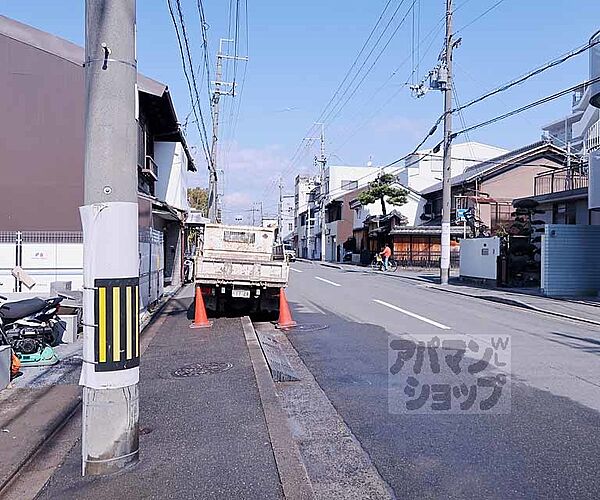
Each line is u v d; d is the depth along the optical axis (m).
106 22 4.05
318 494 3.95
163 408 5.66
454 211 38.56
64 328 9.13
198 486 3.88
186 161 28.73
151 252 13.98
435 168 53.25
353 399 6.25
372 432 5.20
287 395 6.45
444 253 23.61
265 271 11.79
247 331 10.47
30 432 5.01
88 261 3.99
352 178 64.12
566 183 26.09
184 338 9.82
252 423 5.20
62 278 12.98
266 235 14.00
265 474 4.08
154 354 8.45
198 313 11.34
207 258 12.79
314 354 8.73
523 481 4.11
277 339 10.10
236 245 13.93
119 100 4.05
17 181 14.58
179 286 22.77
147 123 19.48
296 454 4.47
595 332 11.12
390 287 21.81
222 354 8.34
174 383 6.65
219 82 31.55
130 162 4.10
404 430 5.24
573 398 6.21
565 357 8.42
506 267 22.09
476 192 36.03
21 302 8.02
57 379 6.89
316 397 6.36
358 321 12.25
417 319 12.55
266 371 7.24
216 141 32.75
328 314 13.43
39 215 14.64
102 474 4.04
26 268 12.89
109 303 4.00
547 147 37.31
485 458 4.55
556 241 18.78
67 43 14.94
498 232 26.67
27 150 14.64
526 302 16.22
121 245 4.01
